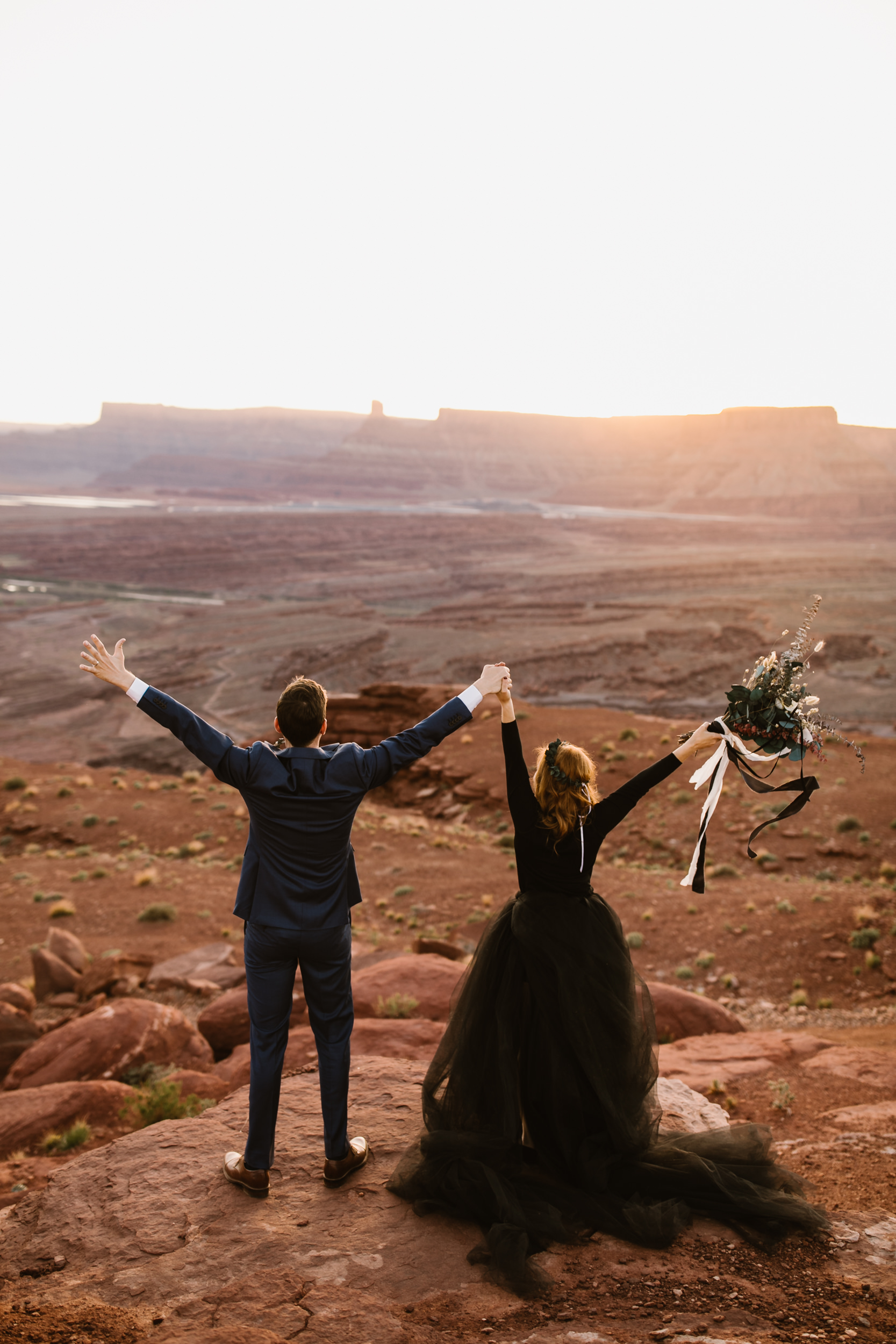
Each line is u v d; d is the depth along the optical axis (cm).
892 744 3334
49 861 2586
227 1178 334
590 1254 290
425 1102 335
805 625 333
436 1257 284
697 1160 321
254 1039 323
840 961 1588
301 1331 240
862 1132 622
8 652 12212
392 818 3153
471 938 1866
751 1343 236
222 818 3105
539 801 335
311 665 11388
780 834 2545
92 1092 847
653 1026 340
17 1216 324
